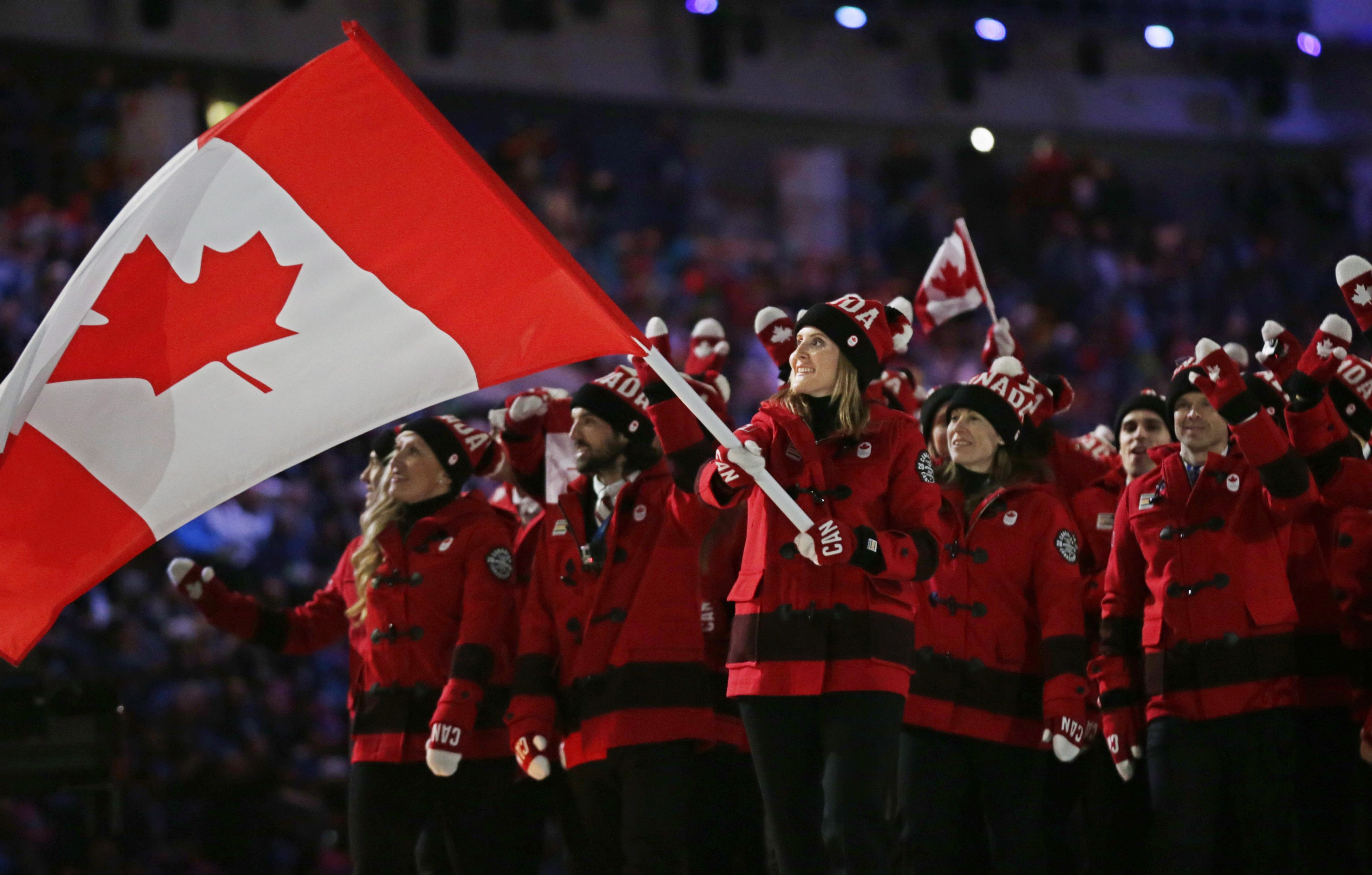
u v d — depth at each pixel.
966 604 14.47
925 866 14.15
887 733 11.35
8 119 45.31
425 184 11.88
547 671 14.30
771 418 12.11
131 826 24.78
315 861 25.55
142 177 45.28
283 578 33.38
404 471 15.84
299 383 11.75
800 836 11.41
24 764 17.44
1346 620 15.24
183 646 29.27
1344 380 15.52
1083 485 17.11
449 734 14.38
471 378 11.55
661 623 13.82
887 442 11.89
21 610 11.71
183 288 11.85
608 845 14.06
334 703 30.56
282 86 12.01
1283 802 13.88
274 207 11.91
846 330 11.95
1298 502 13.41
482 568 15.28
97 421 11.75
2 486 11.66
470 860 15.26
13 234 40.62
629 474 14.57
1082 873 18.41
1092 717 15.82
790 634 11.52
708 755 14.73
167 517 11.67
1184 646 14.23
